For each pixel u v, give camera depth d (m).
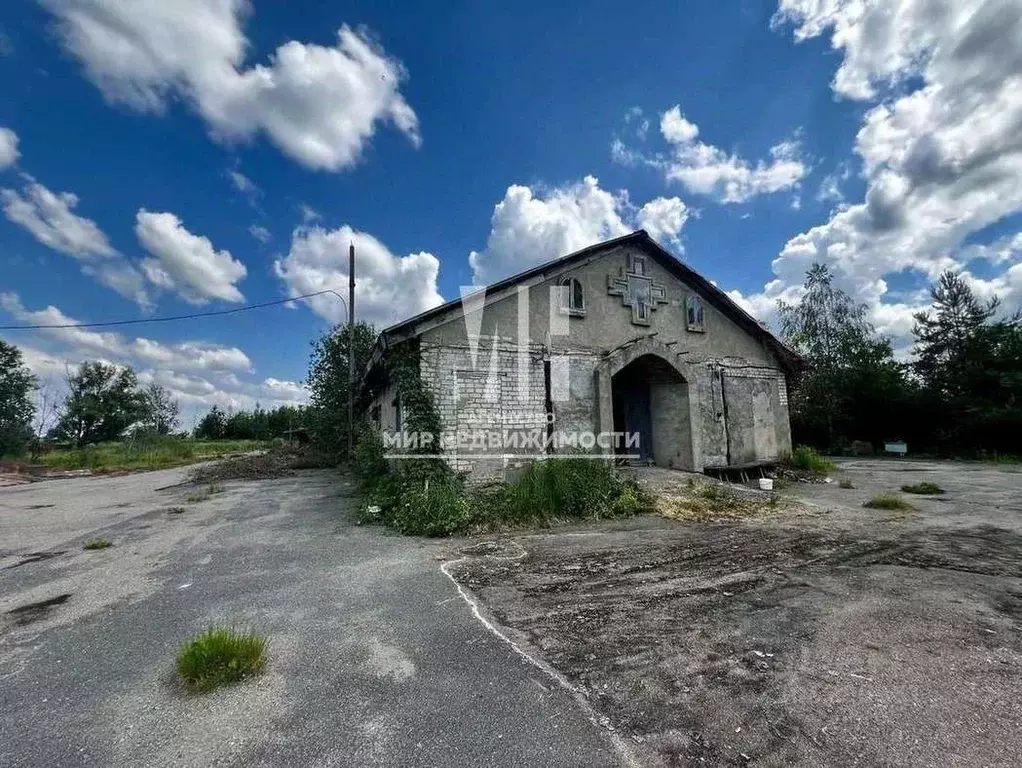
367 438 11.24
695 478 9.99
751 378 12.28
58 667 3.00
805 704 2.47
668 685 2.67
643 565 4.95
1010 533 6.15
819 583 4.31
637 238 10.77
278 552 5.65
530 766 2.04
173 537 6.60
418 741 2.22
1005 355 19.83
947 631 3.30
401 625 3.53
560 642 3.22
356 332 19.03
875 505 8.08
